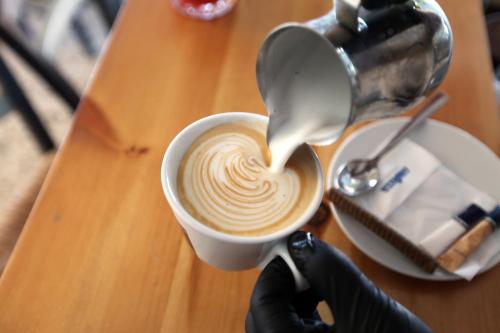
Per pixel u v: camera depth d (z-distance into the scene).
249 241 0.25
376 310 0.27
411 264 0.33
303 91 0.26
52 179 0.36
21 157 0.81
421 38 0.22
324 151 0.39
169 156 0.29
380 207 0.35
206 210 0.29
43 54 0.51
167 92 0.42
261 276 0.28
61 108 0.88
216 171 0.31
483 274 0.33
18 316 0.30
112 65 0.43
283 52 0.25
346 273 0.27
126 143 0.38
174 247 0.33
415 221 0.35
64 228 0.33
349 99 0.23
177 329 0.30
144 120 0.40
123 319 0.30
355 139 0.39
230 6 0.49
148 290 0.31
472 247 0.33
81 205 0.34
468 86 0.44
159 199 0.35
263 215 0.29
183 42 0.46
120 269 0.32
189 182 0.30
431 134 0.40
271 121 0.28
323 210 0.36
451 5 0.51
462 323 0.31
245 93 0.42
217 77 0.43
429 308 0.32
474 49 0.47
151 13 0.48
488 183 0.38
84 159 0.37
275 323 0.27
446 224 0.35
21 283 0.31
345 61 0.21
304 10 0.49
